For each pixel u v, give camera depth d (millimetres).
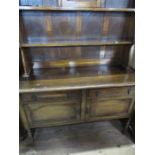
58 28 1539
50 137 1728
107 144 1647
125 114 1655
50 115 1481
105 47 1740
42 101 1374
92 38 1650
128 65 1697
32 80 1392
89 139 1708
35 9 1276
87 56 1760
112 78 1461
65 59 1722
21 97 1300
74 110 1499
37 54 1640
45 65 1695
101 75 1532
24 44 1379
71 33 1587
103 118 1624
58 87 1266
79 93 1400
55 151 1558
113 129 1858
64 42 1498
